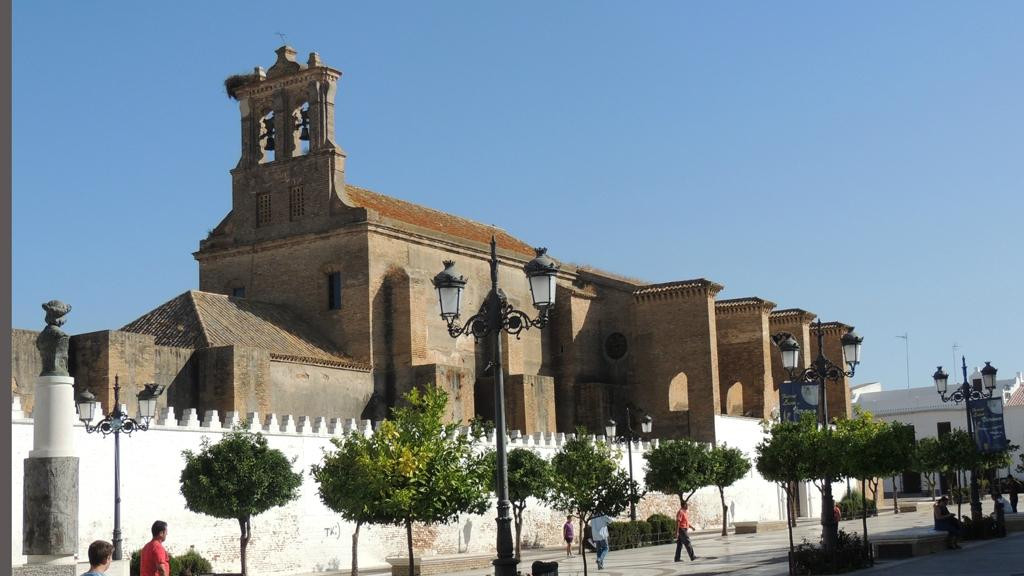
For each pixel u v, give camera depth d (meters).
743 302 90.00
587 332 84.50
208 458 38.53
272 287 70.88
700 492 75.94
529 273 24.09
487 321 24.08
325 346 66.62
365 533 49.69
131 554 39.50
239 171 73.06
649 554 51.38
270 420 46.31
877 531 60.66
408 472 27.31
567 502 36.47
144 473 40.62
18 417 36.06
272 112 73.81
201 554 42.31
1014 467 118.50
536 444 61.94
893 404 133.12
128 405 51.78
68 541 23.59
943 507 41.09
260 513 39.94
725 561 43.47
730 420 83.25
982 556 35.59
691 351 82.69
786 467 34.03
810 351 98.12
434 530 52.94
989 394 46.59
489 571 46.91
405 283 68.62
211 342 57.59
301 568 46.12
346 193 70.88
